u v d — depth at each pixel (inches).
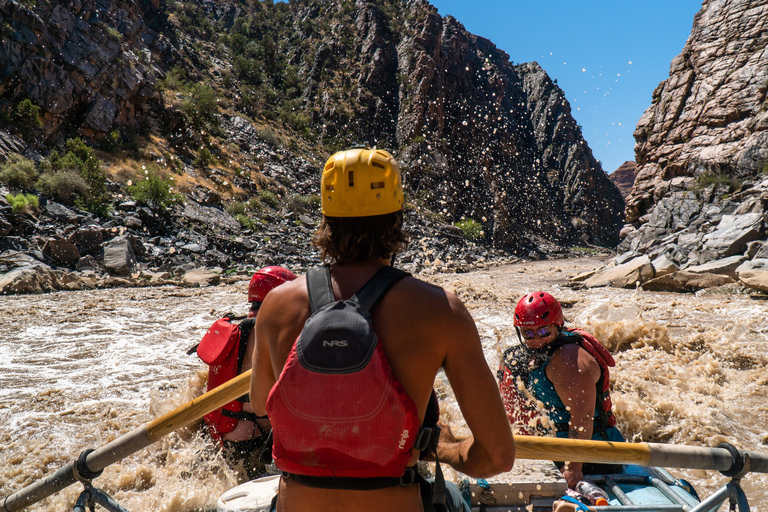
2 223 675.4
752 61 1321.4
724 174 1245.1
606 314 319.9
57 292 555.8
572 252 2539.4
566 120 3932.1
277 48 3351.4
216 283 689.0
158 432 66.3
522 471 100.3
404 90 2834.6
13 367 251.3
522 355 103.4
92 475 69.9
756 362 234.2
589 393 96.7
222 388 64.6
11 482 130.4
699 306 414.6
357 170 45.4
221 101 2246.6
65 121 1190.3
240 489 85.1
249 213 1322.6
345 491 41.3
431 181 2378.2
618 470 95.1
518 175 3161.9
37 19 1147.9
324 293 43.9
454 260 1406.3
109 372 241.4
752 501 116.8
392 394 38.7
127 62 1416.1
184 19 2994.6
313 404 39.1
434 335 41.9
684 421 167.5
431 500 47.8
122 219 896.9
